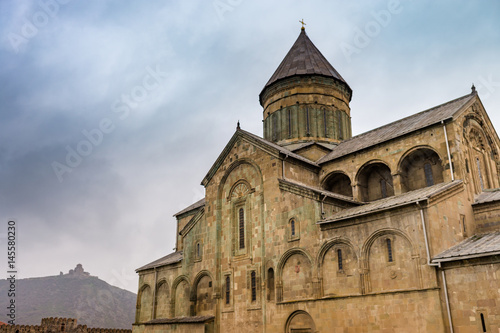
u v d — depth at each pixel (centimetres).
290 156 3158
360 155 3167
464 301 1973
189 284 3531
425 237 2134
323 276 2556
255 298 2953
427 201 2170
